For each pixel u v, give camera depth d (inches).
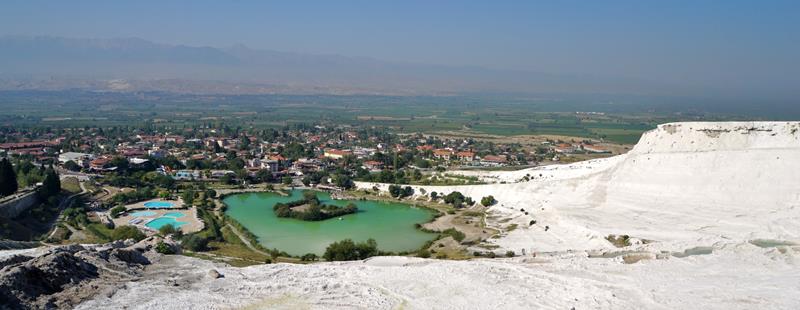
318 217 6771.7
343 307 2962.6
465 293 3223.4
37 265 2920.8
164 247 4148.6
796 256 3937.0
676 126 6791.3
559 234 5447.8
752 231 4847.4
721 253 4067.4
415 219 6860.2
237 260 4559.5
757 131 6363.2
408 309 2967.5
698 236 4790.8
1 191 6417.3
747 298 3041.3
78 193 7662.4
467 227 6269.7
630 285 3336.6
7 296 2605.8
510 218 6579.7
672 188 6181.1
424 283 3405.5
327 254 4635.8
